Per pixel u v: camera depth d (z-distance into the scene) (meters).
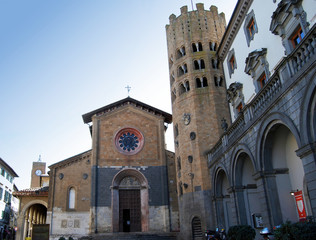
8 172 67.12
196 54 38.94
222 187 31.19
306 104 14.10
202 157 34.22
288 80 15.65
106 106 48.06
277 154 19.42
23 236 46.78
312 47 13.89
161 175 45.56
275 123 17.34
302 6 19.08
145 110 49.41
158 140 47.78
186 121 36.97
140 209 44.56
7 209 67.44
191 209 33.91
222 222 30.06
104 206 42.69
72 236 40.88
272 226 18.20
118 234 39.66
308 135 14.07
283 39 21.11
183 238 34.97
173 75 41.75
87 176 44.22
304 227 12.04
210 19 41.22
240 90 29.31
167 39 44.75
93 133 46.09
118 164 45.22
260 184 19.23
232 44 32.44
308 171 14.08
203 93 36.84
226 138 26.53
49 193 42.53
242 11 28.28
